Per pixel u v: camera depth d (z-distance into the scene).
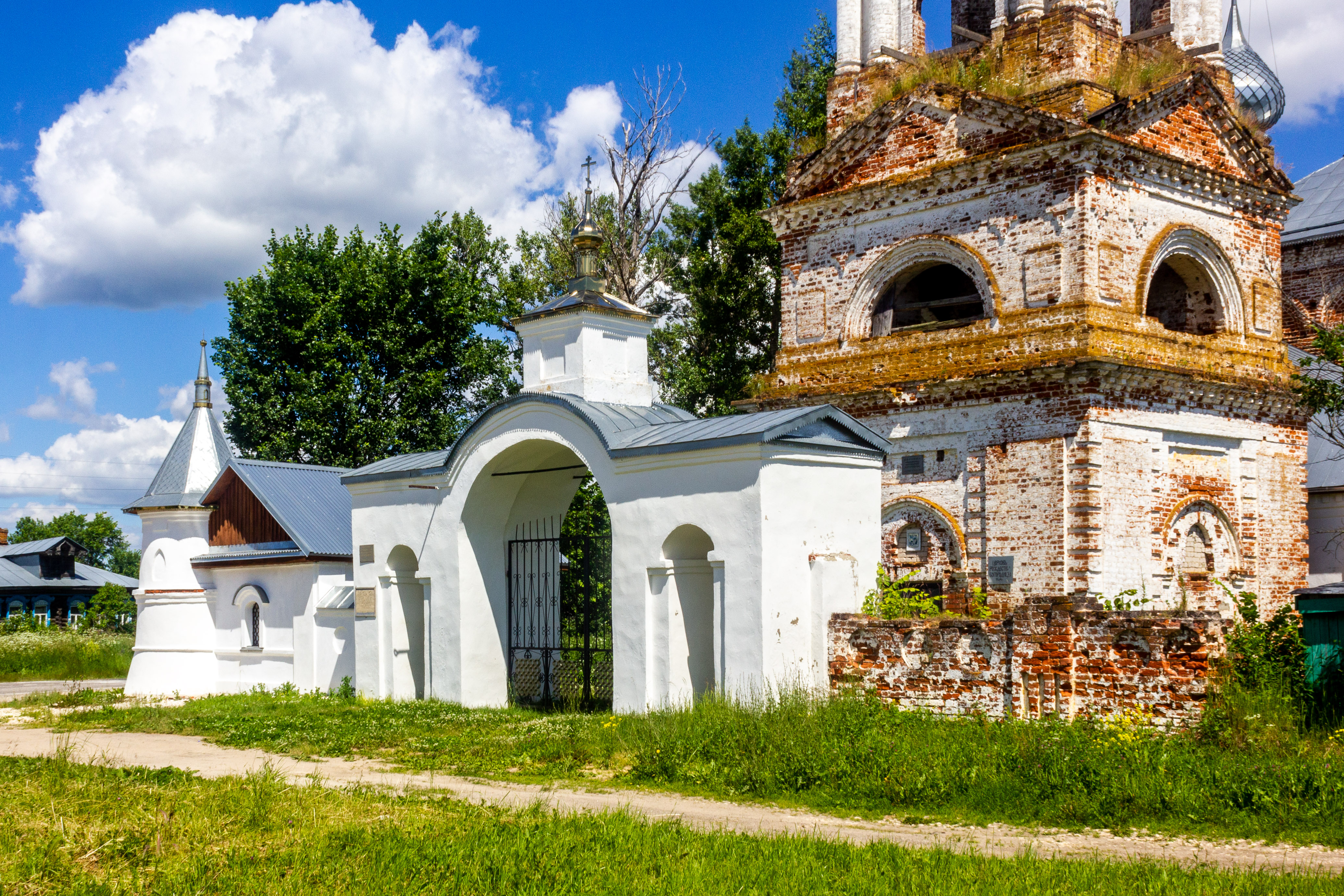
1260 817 10.34
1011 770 11.66
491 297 39.81
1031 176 20.39
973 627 14.36
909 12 25.20
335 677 23.42
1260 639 13.09
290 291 36.12
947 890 8.20
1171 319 22.77
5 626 43.88
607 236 37.69
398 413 37.03
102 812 10.70
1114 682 13.16
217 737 17.89
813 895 8.20
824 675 15.77
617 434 17.62
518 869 8.77
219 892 8.33
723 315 34.69
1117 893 8.12
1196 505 20.73
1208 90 21.72
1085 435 19.09
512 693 20.56
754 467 15.70
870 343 22.56
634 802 11.97
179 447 26.95
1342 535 24.41
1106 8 21.73
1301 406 22.09
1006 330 20.53
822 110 34.53
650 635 16.89
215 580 26.50
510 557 20.81
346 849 9.38
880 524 17.22
